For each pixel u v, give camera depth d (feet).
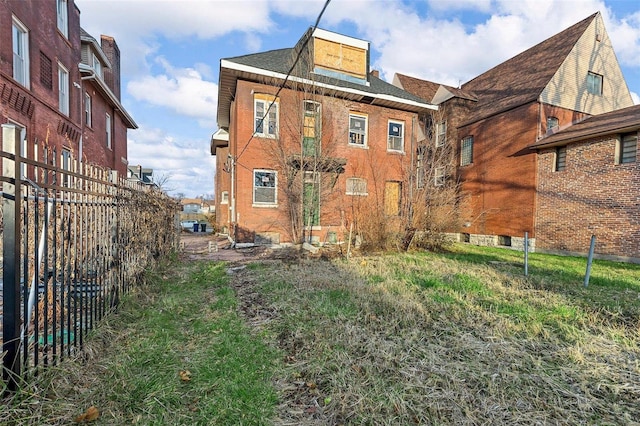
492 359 9.62
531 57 53.93
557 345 10.69
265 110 40.52
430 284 18.53
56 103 35.04
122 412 6.75
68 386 7.36
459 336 11.29
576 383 8.48
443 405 7.39
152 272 18.76
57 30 35.42
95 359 8.78
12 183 6.86
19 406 6.53
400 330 11.69
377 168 47.37
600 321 13.12
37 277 7.66
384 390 7.88
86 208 10.47
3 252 6.81
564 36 50.06
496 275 22.30
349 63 45.73
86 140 44.68
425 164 43.50
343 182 45.09
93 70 43.14
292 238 40.29
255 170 40.42
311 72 38.83
